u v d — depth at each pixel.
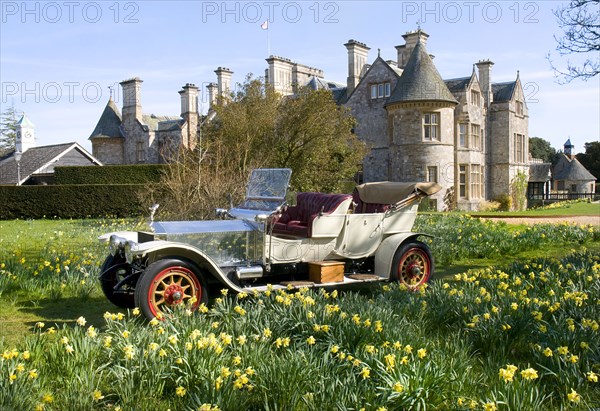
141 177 29.06
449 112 30.22
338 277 6.85
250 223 6.60
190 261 5.99
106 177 29.09
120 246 6.31
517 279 6.68
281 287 6.42
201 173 15.29
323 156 24.06
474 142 34.19
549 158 87.75
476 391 3.94
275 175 6.90
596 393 4.02
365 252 7.33
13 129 66.62
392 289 6.72
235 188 14.73
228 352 4.47
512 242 11.42
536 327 5.01
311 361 4.11
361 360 4.16
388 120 31.33
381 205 7.95
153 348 4.13
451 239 11.12
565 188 66.00
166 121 41.16
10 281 7.43
